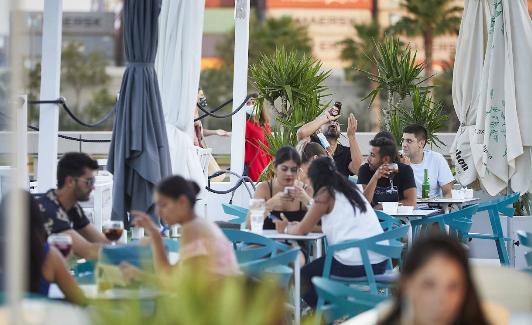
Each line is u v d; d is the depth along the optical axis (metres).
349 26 83.94
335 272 12.97
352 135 19.56
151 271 8.69
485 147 20.61
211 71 84.75
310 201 14.40
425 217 16.91
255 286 5.60
